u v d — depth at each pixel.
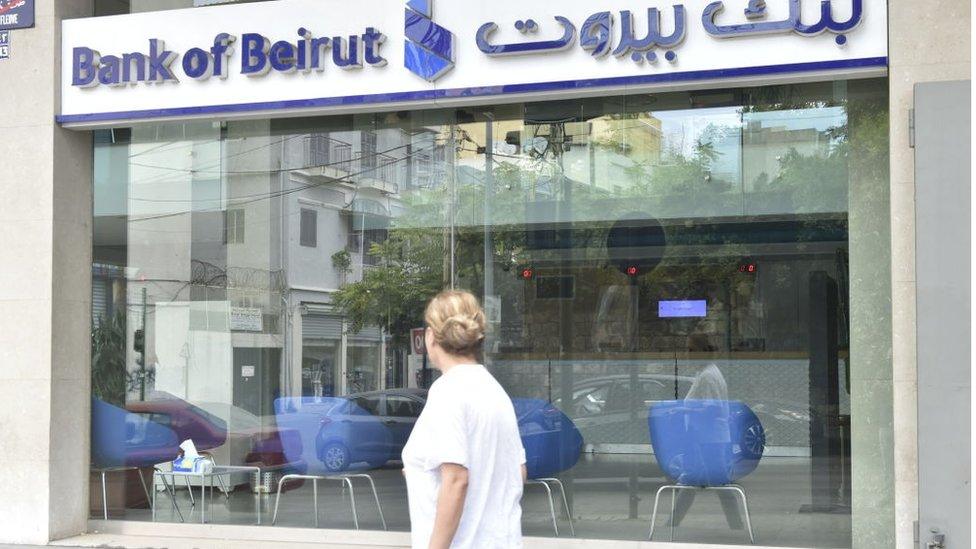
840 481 6.96
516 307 7.68
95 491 8.39
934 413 6.04
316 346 8.05
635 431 7.41
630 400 7.43
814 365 7.05
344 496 7.91
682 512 7.28
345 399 7.95
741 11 6.93
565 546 7.49
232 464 8.19
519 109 7.73
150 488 8.35
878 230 6.96
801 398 7.07
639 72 7.15
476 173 7.80
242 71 7.89
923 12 6.50
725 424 7.21
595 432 7.49
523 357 7.66
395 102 7.63
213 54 7.94
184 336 8.34
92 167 8.41
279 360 8.12
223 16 7.93
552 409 7.58
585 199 7.58
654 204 7.44
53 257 8.05
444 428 3.68
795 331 7.10
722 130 7.31
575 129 7.61
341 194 8.06
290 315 8.10
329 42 7.74
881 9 6.66
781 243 7.16
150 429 8.38
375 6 7.66
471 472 3.73
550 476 7.56
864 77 6.90
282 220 8.18
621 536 7.39
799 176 7.14
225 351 8.24
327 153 8.09
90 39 8.15
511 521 3.79
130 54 8.07
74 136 8.30
